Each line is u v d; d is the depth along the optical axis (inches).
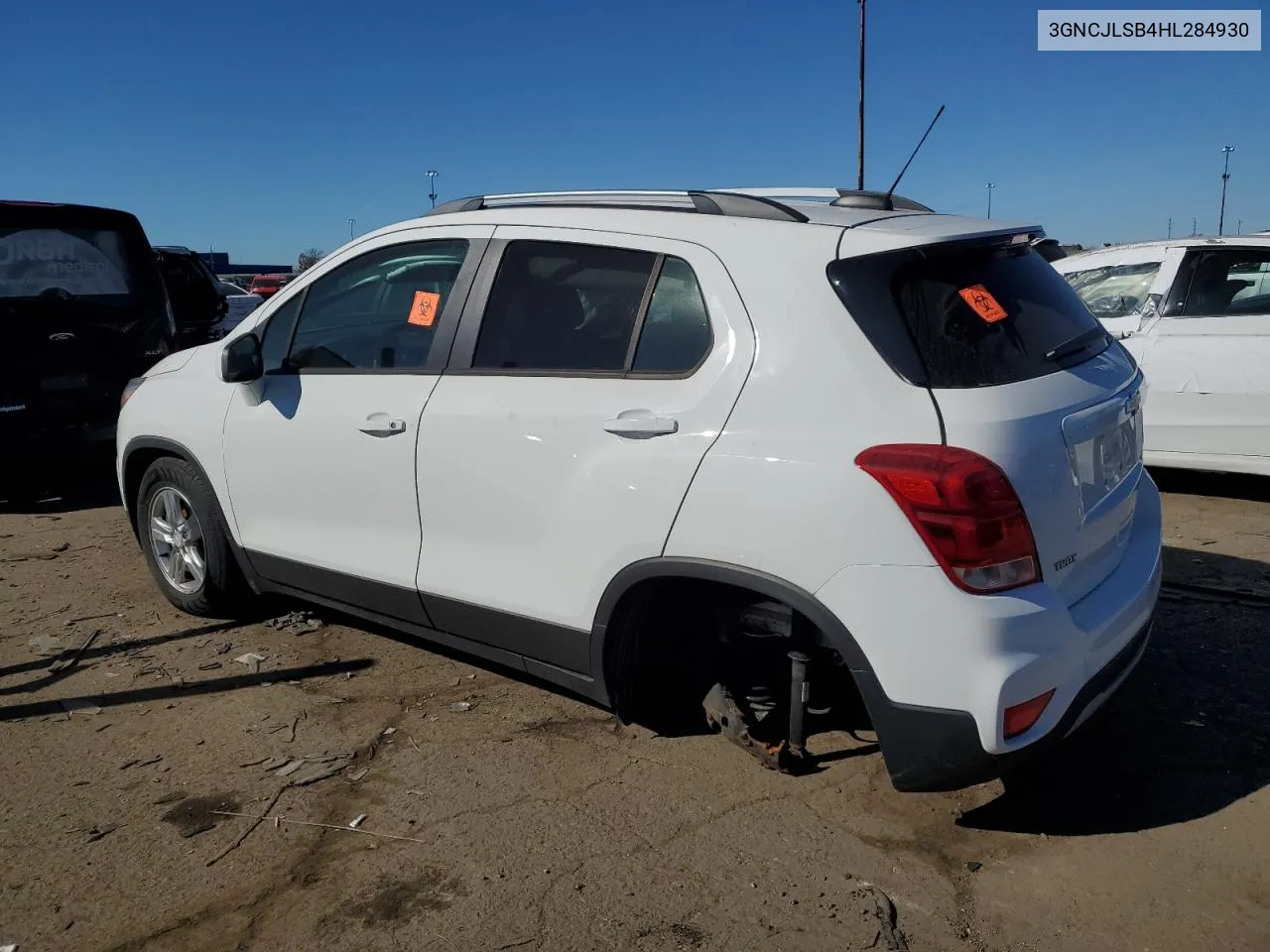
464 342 144.3
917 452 105.1
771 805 128.3
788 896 110.8
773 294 117.5
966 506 103.1
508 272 142.4
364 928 106.4
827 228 119.6
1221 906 108.4
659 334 126.1
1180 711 151.1
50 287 291.3
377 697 160.2
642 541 122.3
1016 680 104.5
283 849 120.1
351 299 162.1
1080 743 142.8
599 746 143.8
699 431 118.6
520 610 137.6
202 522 184.7
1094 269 298.4
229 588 187.8
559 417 130.7
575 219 138.6
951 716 105.9
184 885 113.7
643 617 131.6
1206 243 272.7
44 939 105.1
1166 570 212.2
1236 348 260.5
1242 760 137.5
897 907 109.1
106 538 255.0
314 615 195.9
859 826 123.8
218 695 161.2
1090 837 121.2
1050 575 109.5
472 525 141.6
